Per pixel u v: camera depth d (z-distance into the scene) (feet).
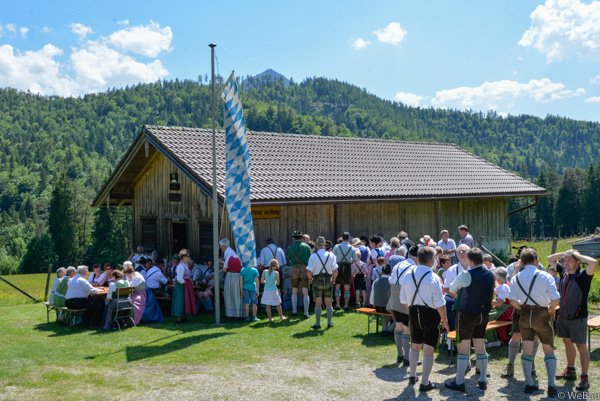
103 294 38.60
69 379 23.82
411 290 21.67
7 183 564.30
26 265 251.39
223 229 46.14
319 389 22.12
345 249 40.47
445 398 20.89
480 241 44.96
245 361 26.68
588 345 28.35
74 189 277.23
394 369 24.95
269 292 37.40
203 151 49.93
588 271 21.52
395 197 55.16
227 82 37.04
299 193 47.85
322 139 67.10
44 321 40.65
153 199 56.18
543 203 312.71
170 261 53.01
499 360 26.11
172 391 22.04
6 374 24.53
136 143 51.93
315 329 34.09
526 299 21.34
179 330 34.81
